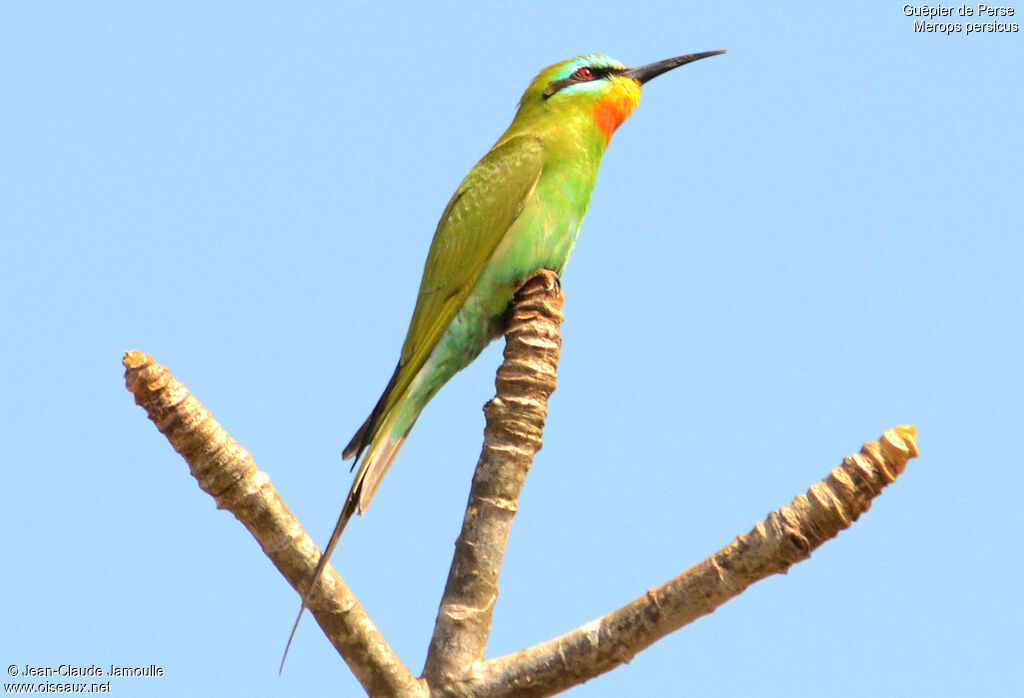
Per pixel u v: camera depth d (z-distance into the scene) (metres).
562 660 8.84
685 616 8.56
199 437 8.52
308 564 8.79
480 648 9.23
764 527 8.38
